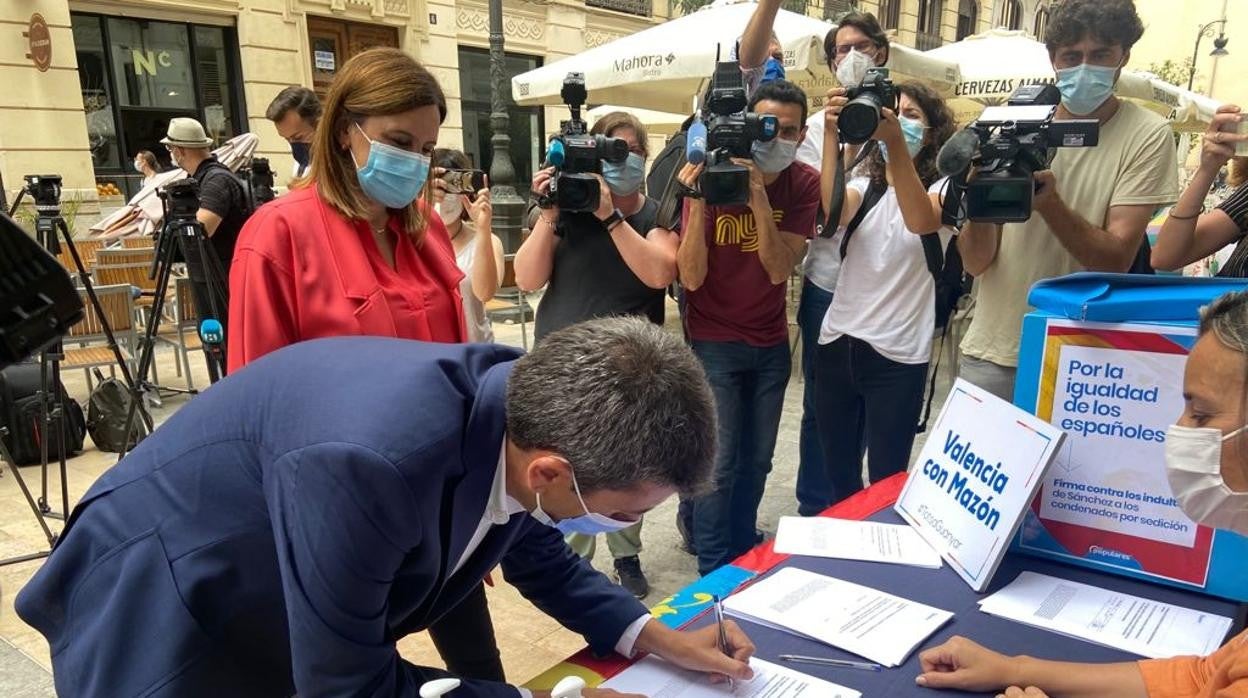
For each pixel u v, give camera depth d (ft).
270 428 3.00
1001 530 4.14
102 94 28.17
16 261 1.92
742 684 3.51
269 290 4.80
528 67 41.88
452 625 5.56
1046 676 3.34
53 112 26.18
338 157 5.10
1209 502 3.20
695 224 7.29
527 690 3.33
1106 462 4.25
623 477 2.71
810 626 3.87
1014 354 6.75
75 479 11.66
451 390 3.02
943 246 8.15
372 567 2.71
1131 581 4.25
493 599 8.48
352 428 2.76
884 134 6.83
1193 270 16.70
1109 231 6.47
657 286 7.55
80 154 26.99
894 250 7.85
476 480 2.98
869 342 7.95
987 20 67.31
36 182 9.32
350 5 32.91
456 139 38.32
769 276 7.52
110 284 17.13
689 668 3.64
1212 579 4.01
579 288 7.76
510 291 20.24
